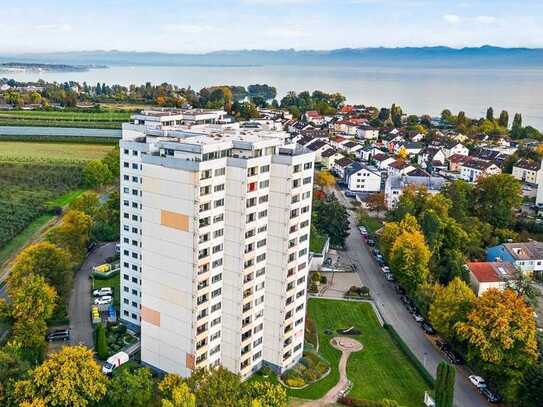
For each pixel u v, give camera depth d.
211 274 109.88
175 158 104.44
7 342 118.00
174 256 108.06
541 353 117.44
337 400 113.25
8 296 151.62
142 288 115.19
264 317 120.38
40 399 92.31
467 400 115.44
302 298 122.75
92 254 187.25
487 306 121.00
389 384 120.12
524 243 184.88
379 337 140.75
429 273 160.50
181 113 163.75
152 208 109.06
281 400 97.94
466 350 127.38
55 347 128.62
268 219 115.06
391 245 179.00
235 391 96.56
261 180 110.69
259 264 115.44
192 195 102.44
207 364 113.94
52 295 127.19
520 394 110.25
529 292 145.50
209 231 107.06
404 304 160.25
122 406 98.81
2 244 186.75
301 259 119.44
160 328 114.19
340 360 129.00
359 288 165.62
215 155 107.06
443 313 132.00
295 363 124.94
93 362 100.12
